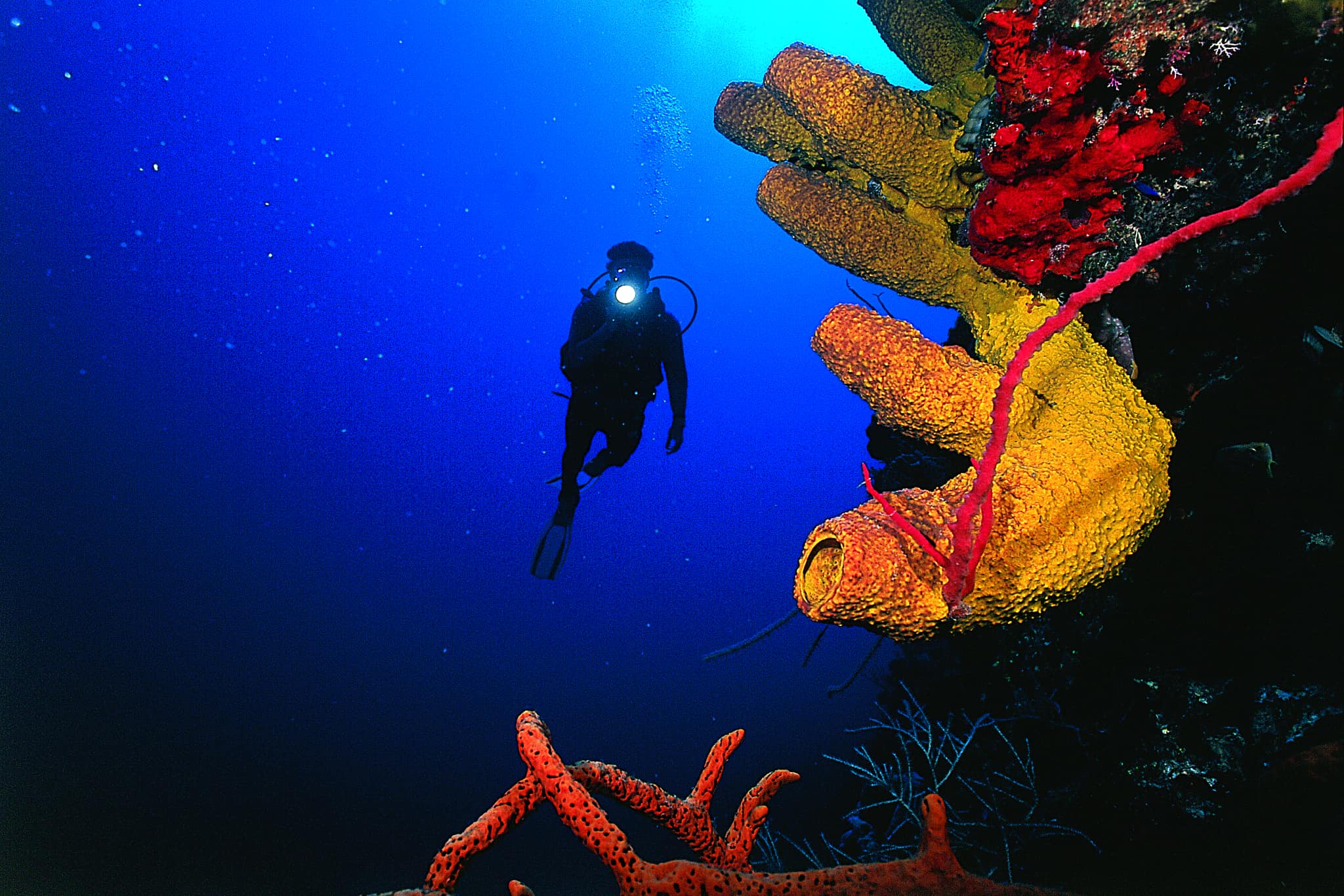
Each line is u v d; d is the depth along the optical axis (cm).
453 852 91
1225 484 177
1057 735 243
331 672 1181
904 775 313
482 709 1124
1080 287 153
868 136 155
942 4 176
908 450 344
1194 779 191
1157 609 198
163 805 755
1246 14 116
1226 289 153
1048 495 114
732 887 87
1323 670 179
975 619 116
